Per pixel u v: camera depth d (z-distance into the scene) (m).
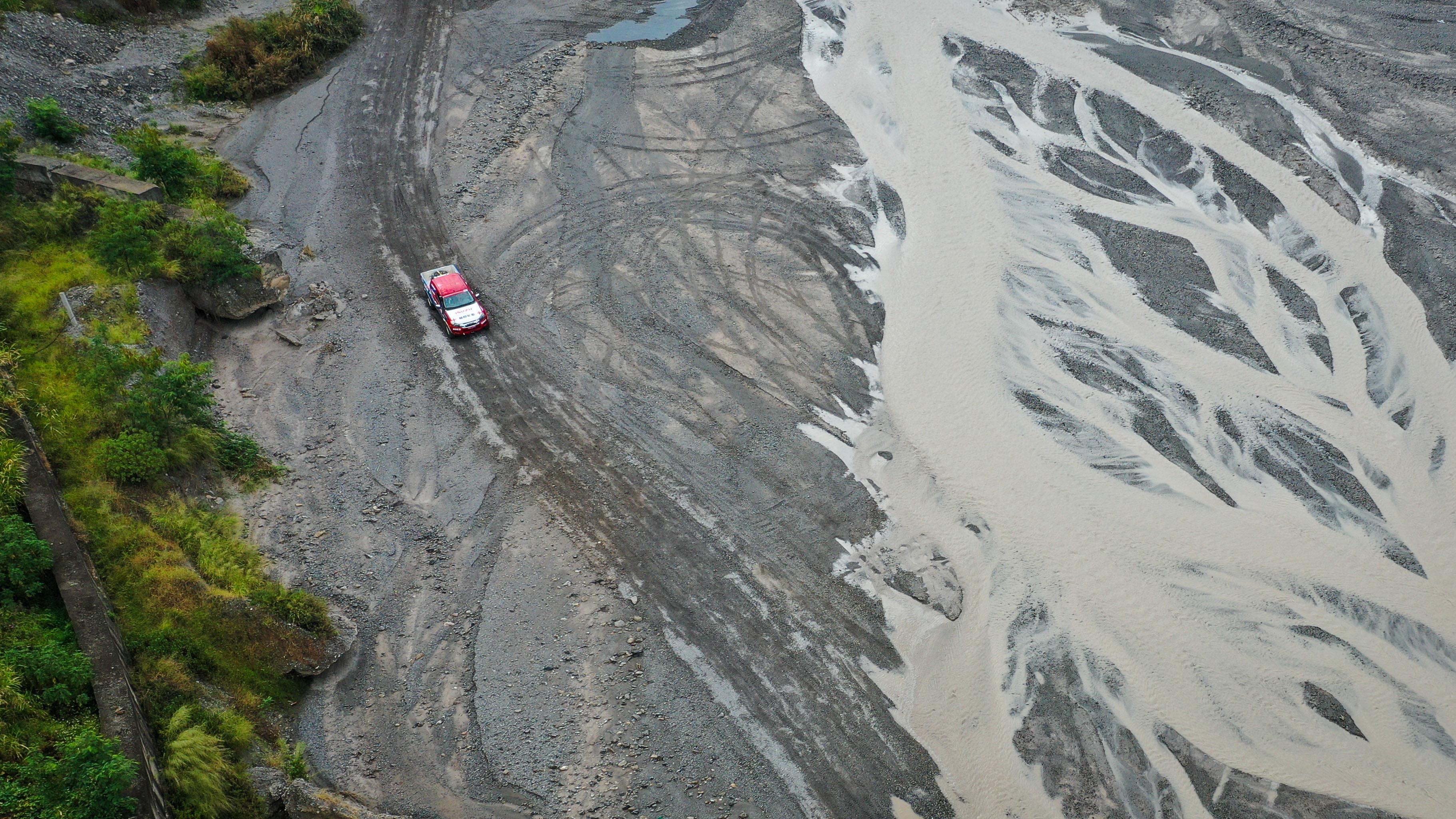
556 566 25.14
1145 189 36.91
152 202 33.53
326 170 39.53
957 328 31.77
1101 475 27.08
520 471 27.75
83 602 19.83
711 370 30.72
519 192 38.31
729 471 27.66
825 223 36.22
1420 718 21.45
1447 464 26.84
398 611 24.02
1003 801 20.36
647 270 34.50
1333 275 32.84
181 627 21.14
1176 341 30.91
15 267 30.81
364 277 34.59
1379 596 23.83
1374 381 29.31
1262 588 24.12
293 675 22.06
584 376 30.62
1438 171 36.34
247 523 25.84
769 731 21.56
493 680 22.47
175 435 26.00
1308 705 21.78
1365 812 19.97
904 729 21.64
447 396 30.12
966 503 26.59
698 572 24.97
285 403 29.75
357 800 19.91
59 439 24.44
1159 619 23.58
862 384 30.14
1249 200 36.00
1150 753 21.08
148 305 30.31
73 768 15.98
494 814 19.92
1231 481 26.75
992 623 23.70
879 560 25.25
